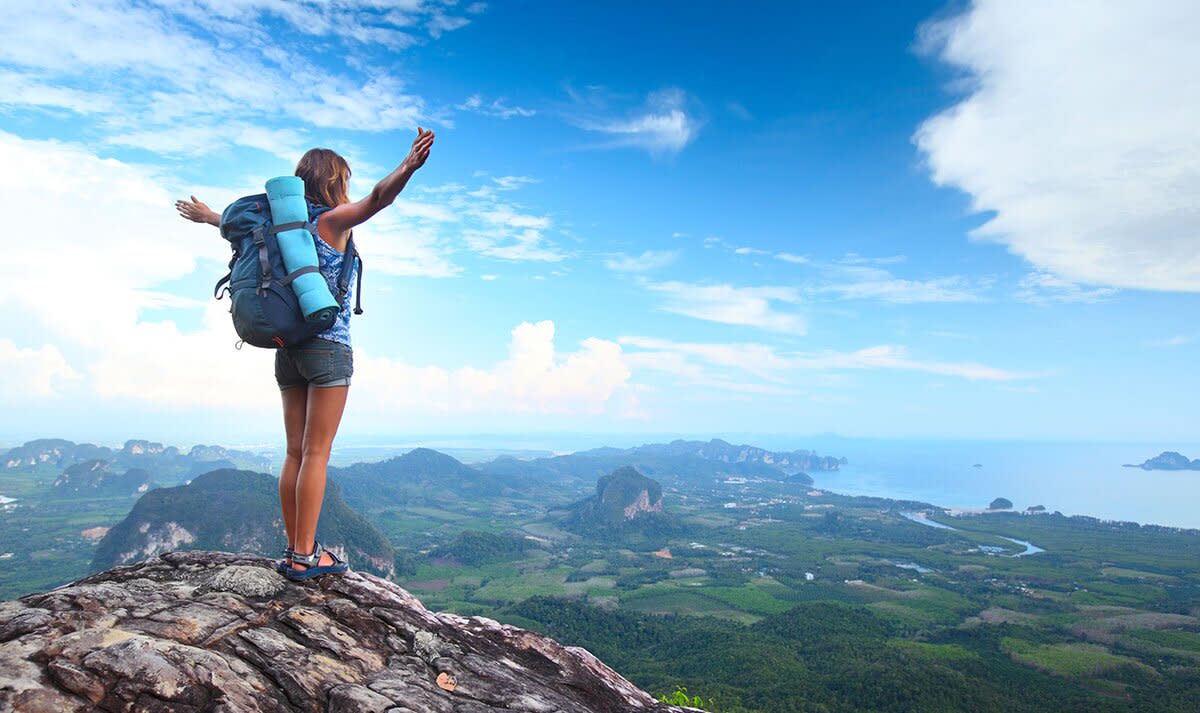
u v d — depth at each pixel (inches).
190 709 132.1
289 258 180.4
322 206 198.2
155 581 181.2
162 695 131.3
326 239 193.3
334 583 194.9
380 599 195.3
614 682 217.5
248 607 174.2
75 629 144.9
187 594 174.4
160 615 160.2
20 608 150.6
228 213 187.0
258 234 181.6
